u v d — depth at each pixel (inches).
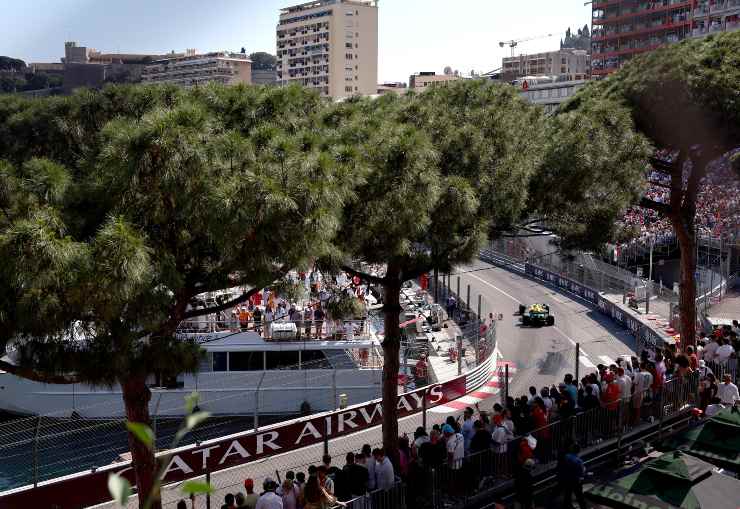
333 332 1269.7
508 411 679.1
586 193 833.5
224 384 1235.9
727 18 3764.8
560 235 887.1
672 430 772.6
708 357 882.1
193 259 519.8
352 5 6358.3
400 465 682.2
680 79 890.1
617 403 725.3
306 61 6560.0
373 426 989.2
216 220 441.4
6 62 6707.7
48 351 445.4
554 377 1253.7
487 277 2278.5
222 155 470.9
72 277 399.9
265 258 463.5
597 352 1423.5
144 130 444.8
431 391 1087.0
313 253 475.5
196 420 109.1
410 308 1616.6
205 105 593.3
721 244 1760.6
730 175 1254.9
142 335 463.5
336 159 542.3
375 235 601.0
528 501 597.3
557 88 3639.3
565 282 2095.2
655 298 1724.9
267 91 629.3
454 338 1466.5
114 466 753.6
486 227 666.8
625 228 923.4
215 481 805.9
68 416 1225.4
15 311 422.6
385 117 710.5
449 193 614.5
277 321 1272.1
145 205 467.5
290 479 580.1
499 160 698.2
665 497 460.1
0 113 621.9
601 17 4544.8
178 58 7647.6
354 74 6437.0
